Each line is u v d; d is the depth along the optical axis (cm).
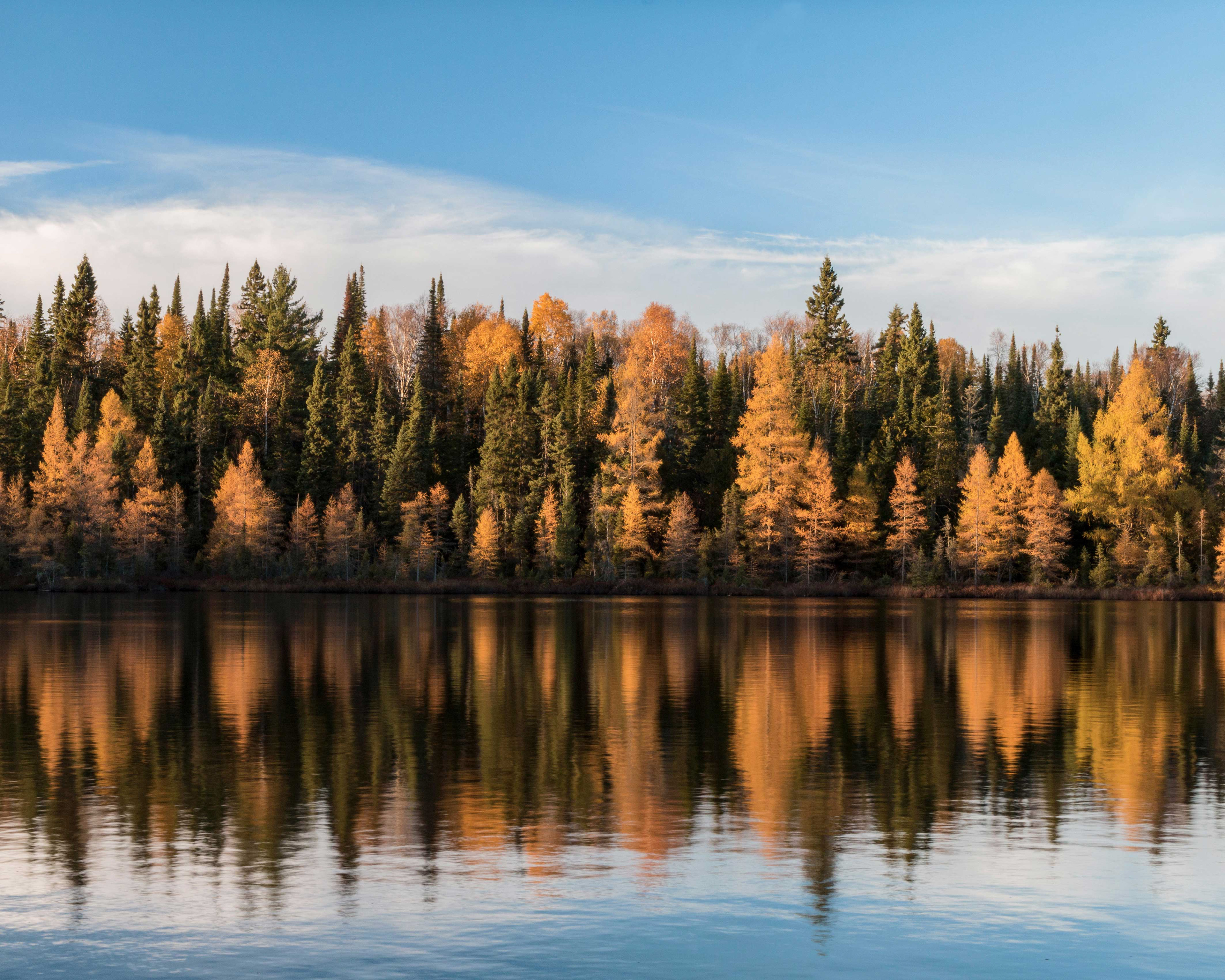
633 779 2045
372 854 1563
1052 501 10175
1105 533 10319
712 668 3881
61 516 10956
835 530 10169
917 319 13150
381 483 12294
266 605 8150
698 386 12350
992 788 1977
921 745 2397
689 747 2369
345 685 3394
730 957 1215
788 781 2034
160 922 1302
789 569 10375
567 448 11412
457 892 1405
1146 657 4341
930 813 1800
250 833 1666
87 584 10475
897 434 11750
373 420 12788
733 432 12462
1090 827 1716
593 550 10806
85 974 1165
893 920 1322
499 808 1827
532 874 1478
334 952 1223
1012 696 3188
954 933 1284
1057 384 13050
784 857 1555
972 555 10194
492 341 15538
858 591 9969
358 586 10669
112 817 1753
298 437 12862
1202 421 14325
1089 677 3666
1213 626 6153
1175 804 1861
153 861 1527
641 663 4047
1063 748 2373
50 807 1820
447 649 4584
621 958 1210
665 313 15700
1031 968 1194
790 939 1264
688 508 10350
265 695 3158
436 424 13575
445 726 2639
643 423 10812
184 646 4669
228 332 15512
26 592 10244
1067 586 9962
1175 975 1178
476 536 10988
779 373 10419
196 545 11606
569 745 2384
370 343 15888
